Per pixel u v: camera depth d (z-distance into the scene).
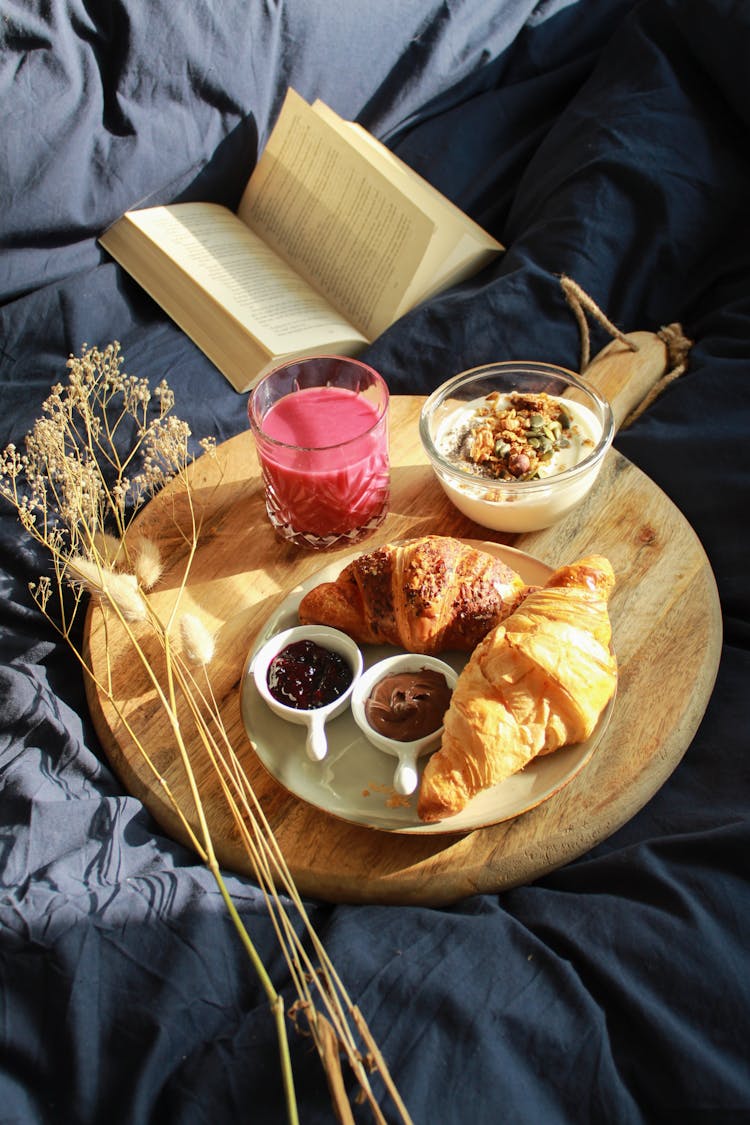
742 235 0.89
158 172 0.93
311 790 0.60
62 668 0.72
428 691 0.62
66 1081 0.51
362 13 0.94
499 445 0.72
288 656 0.65
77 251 0.92
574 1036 0.51
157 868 0.58
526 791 0.59
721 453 0.76
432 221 0.86
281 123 0.94
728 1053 0.52
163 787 0.62
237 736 0.64
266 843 0.57
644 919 0.55
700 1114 0.50
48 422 0.68
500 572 0.65
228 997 0.54
